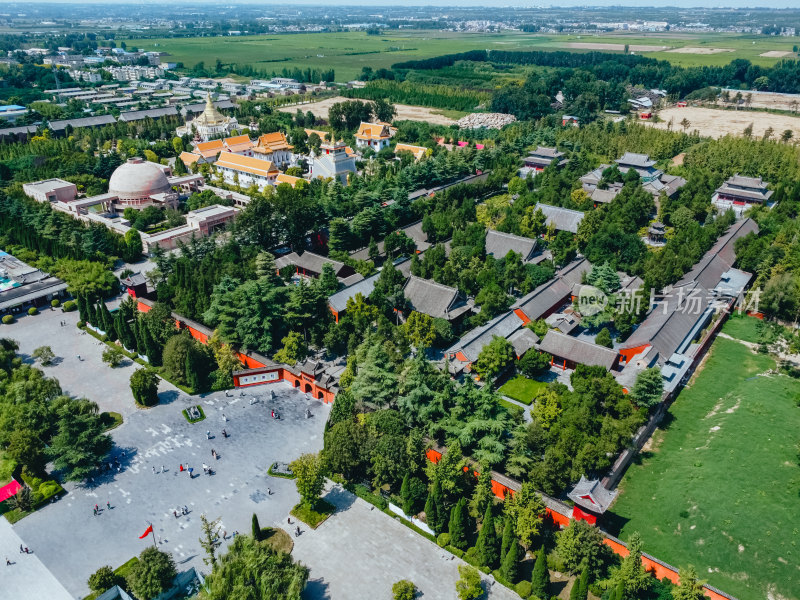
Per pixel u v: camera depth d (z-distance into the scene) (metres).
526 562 86.06
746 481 96.88
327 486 100.38
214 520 91.81
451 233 186.75
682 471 101.75
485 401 99.19
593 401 105.44
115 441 108.75
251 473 101.94
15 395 111.19
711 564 85.19
